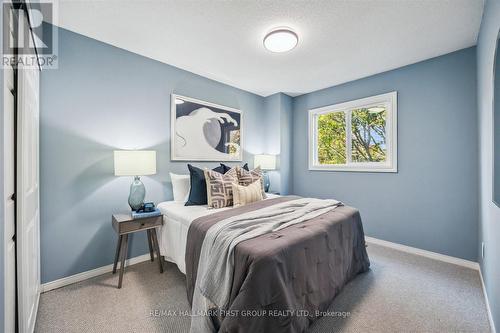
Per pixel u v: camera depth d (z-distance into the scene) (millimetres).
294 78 3156
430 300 1736
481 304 1690
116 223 1980
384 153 3062
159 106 2611
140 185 2182
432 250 2564
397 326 1458
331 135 3617
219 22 1903
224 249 1336
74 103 2020
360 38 2143
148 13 1787
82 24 1923
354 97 3230
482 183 1976
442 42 2221
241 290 1130
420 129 2645
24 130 1169
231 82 3314
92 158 2121
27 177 1269
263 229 1493
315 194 3703
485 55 1729
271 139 3900
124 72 2334
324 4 1685
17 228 1147
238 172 2652
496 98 1271
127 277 2088
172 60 2604
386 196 2932
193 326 1349
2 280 923
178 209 2172
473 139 2303
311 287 1412
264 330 1088
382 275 2125
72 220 2008
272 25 1943
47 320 1502
